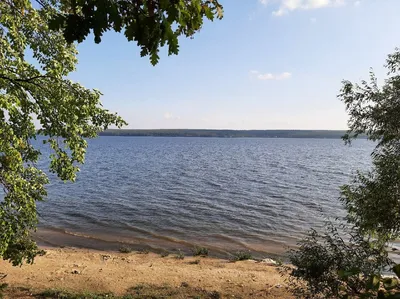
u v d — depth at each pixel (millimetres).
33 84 6176
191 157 85625
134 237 19406
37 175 7008
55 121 6402
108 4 1783
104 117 6793
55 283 10867
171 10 1986
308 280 5816
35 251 7734
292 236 19844
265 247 17844
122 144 180250
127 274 12250
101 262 13953
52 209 26031
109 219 23359
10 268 12172
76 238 18922
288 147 151250
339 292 5531
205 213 25469
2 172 5867
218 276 12203
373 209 5559
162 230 20922
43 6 5754
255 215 24953
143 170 55188
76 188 36594
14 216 6156
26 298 9352
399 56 5633
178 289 10625
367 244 5809
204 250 16500
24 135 6543
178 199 30938
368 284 3162
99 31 1832
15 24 5797
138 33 2025
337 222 22609
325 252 5887
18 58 5824
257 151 116188
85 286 10750
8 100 5012
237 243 18516
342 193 6621
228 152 108812
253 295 10273
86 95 6336
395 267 2584
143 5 2049
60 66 6352
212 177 46875
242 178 46031
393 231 5574
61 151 6848
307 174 50625
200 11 2383
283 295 10242
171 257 15461
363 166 62656
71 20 1817
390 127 5535
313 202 29766
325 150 130375
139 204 28516
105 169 56438
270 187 38281
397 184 5289
